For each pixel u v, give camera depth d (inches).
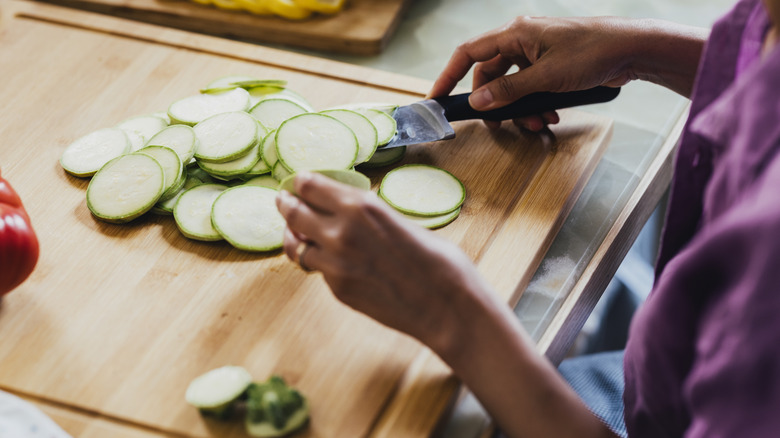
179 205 36.2
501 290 33.7
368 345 30.8
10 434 26.6
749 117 20.0
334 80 45.3
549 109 40.8
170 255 34.8
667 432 27.1
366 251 26.3
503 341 26.5
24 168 39.0
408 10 55.1
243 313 32.1
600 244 38.3
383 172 39.4
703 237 21.1
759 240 18.9
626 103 47.9
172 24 52.0
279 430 27.4
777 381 19.2
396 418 28.6
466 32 53.3
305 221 27.3
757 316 19.3
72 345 30.8
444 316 26.8
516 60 42.8
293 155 36.9
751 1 24.6
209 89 42.8
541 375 26.6
